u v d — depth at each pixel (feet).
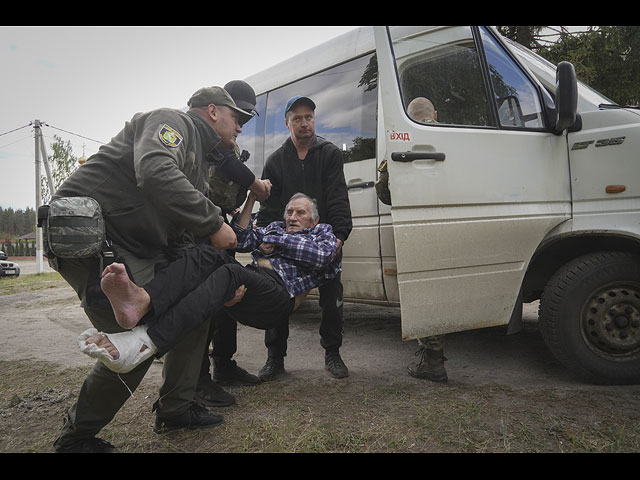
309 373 10.03
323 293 9.50
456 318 8.46
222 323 9.12
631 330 8.71
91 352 4.77
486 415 7.32
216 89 7.11
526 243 8.87
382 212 10.61
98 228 5.31
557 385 8.78
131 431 7.20
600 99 10.03
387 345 12.41
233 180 7.64
